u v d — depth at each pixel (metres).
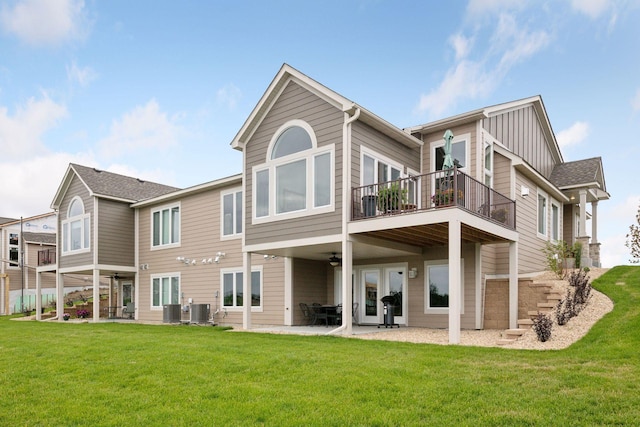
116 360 7.76
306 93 12.20
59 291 21.16
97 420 4.82
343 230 11.04
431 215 9.78
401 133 12.59
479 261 12.52
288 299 14.92
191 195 18.53
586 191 17.20
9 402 5.48
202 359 7.60
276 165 12.72
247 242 13.23
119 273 21.34
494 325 12.35
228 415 4.82
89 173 20.84
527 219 14.34
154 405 5.26
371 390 5.51
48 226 34.69
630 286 11.38
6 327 15.32
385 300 13.30
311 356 7.59
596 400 4.85
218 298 17.09
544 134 18.61
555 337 8.54
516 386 5.49
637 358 6.49
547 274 14.19
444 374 6.16
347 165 11.15
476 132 13.06
